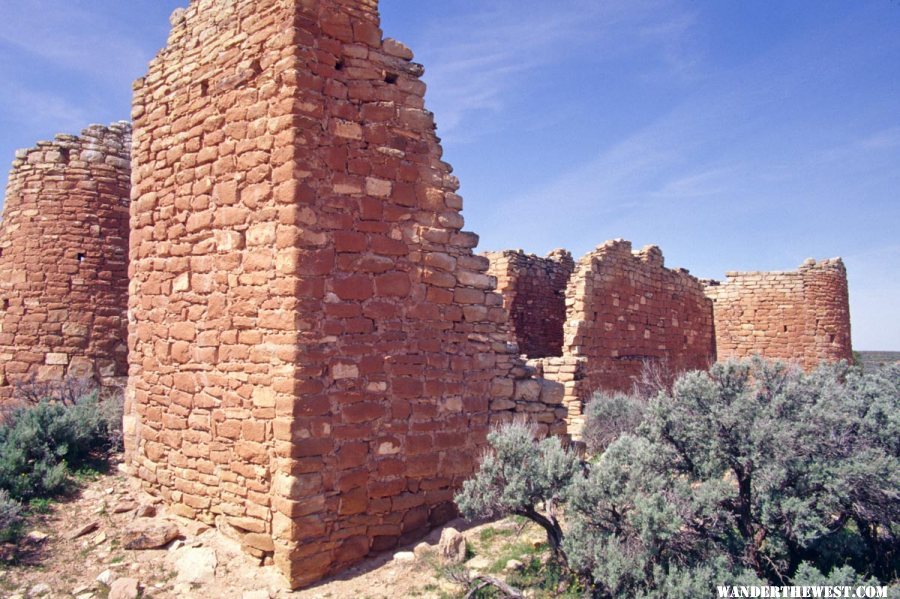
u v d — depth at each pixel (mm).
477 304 7992
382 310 6980
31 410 9773
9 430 9047
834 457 6879
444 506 7461
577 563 5680
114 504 7750
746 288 26266
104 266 13945
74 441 9227
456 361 7699
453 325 7695
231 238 6992
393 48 7367
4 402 12727
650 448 6633
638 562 5516
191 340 7438
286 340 6281
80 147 14000
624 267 18234
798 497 6625
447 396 7566
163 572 6246
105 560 6461
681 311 22422
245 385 6688
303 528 6105
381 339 6949
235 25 7238
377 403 6855
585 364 15625
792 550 6738
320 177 6586
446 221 7668
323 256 6516
